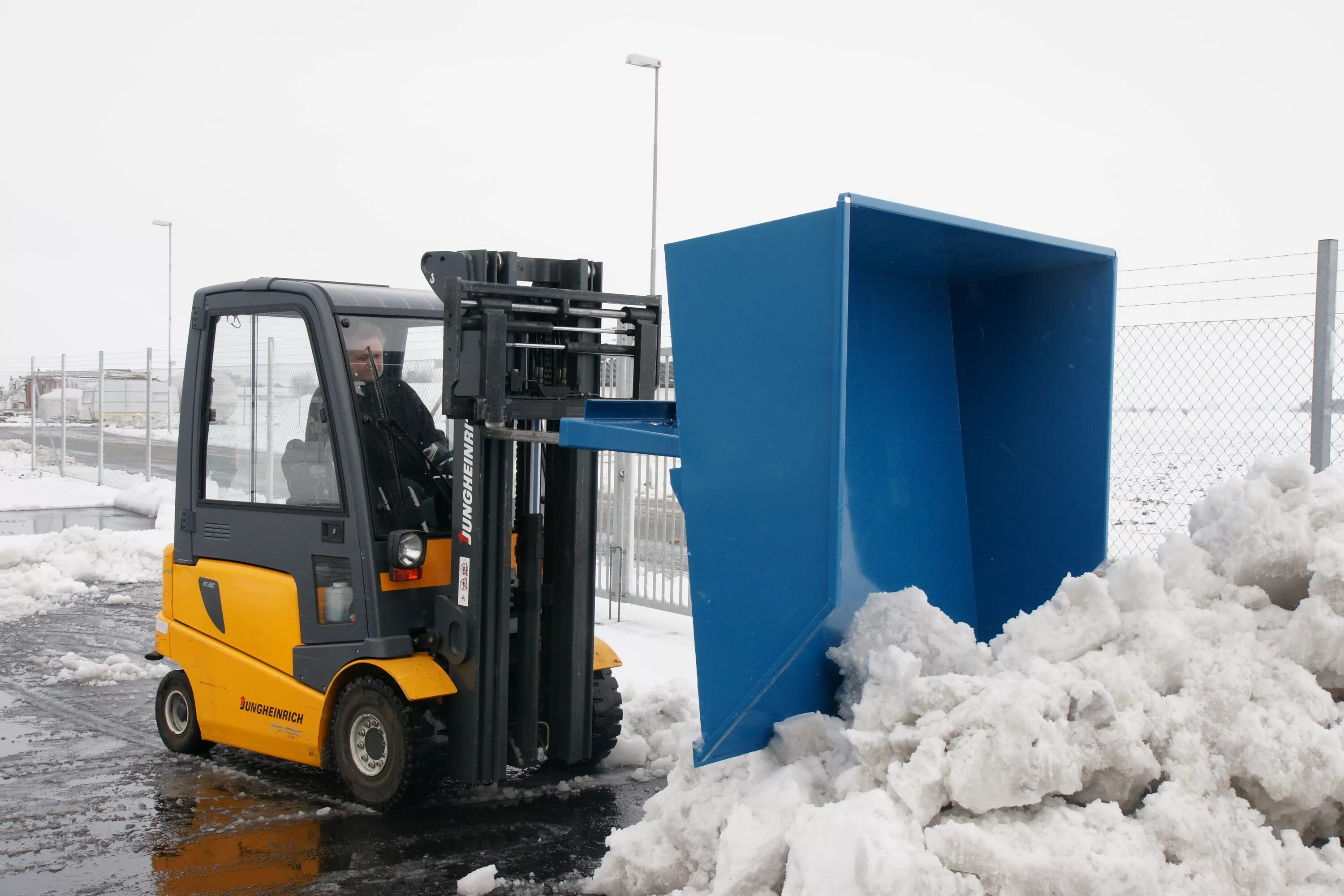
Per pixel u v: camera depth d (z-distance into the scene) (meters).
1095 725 3.01
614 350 5.08
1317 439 5.48
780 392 3.20
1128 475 6.41
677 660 7.64
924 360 4.22
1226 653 3.21
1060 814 2.91
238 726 5.41
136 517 17.31
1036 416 4.11
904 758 3.04
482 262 4.73
